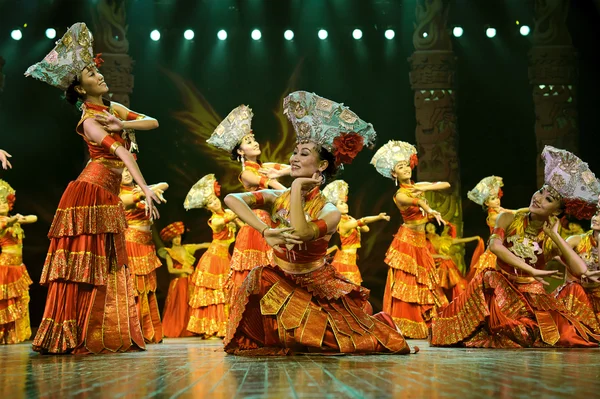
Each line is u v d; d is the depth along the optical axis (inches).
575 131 496.7
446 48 506.9
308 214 140.3
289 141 535.2
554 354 143.7
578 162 178.7
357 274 348.5
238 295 145.2
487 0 530.3
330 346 138.4
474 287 181.9
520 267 178.9
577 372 96.6
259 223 136.0
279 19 540.1
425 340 271.3
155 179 530.3
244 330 144.9
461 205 506.3
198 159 532.4
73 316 162.1
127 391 76.8
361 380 86.4
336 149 144.3
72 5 512.4
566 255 180.7
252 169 249.3
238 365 113.6
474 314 179.5
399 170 295.7
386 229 531.5
